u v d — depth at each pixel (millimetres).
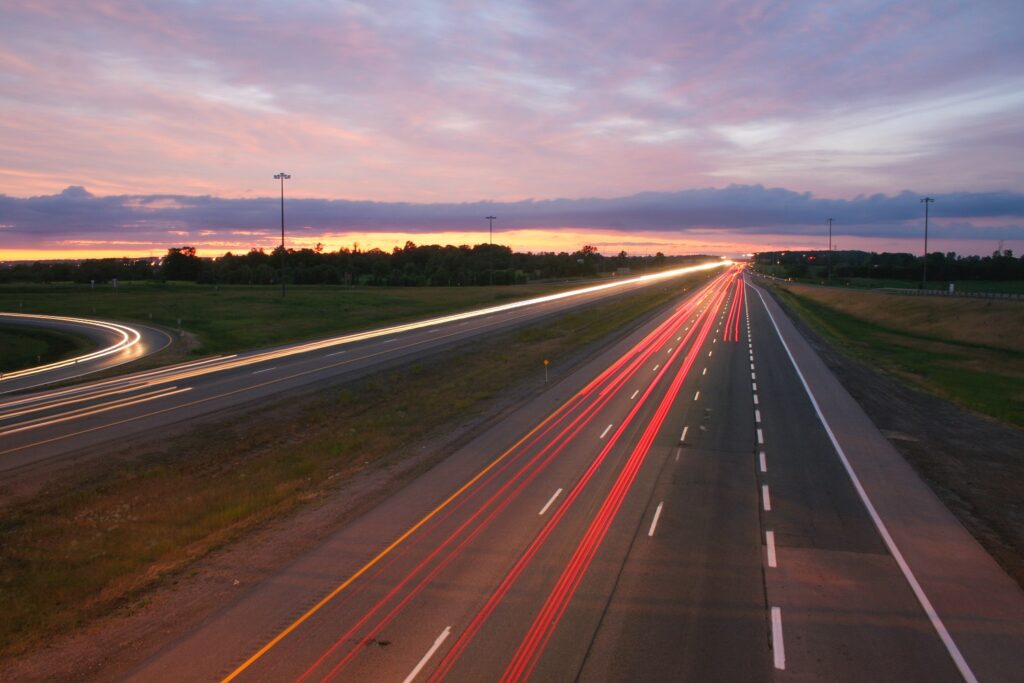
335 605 11156
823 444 21844
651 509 15695
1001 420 25828
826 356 42812
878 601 11297
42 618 11086
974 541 14078
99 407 28469
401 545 13664
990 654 9695
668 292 108375
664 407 27375
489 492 17031
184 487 19078
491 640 9953
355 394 31875
